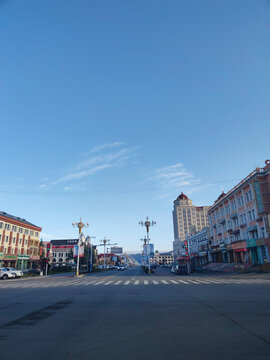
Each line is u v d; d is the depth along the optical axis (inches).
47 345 210.5
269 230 1338.6
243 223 1653.5
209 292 551.8
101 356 185.0
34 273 1872.5
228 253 1893.5
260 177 1424.7
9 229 2298.2
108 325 273.4
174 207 6904.5
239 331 241.3
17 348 203.8
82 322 288.5
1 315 331.0
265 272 1217.4
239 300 427.8
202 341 215.2
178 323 277.0
